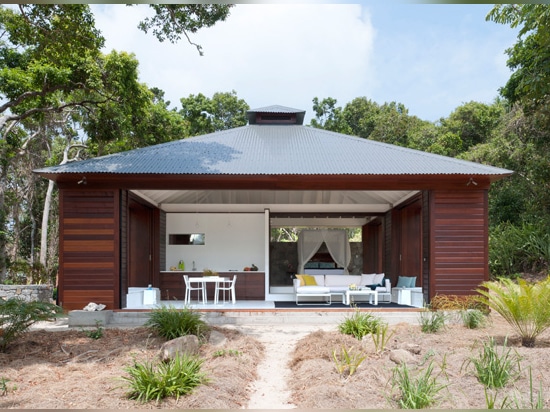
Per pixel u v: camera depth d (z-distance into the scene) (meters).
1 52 16.64
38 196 24.56
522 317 6.84
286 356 7.29
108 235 10.73
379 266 17.33
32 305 7.07
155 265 14.68
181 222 15.95
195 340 6.81
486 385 5.07
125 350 7.13
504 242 17.00
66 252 10.73
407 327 8.67
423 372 5.50
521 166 19.88
